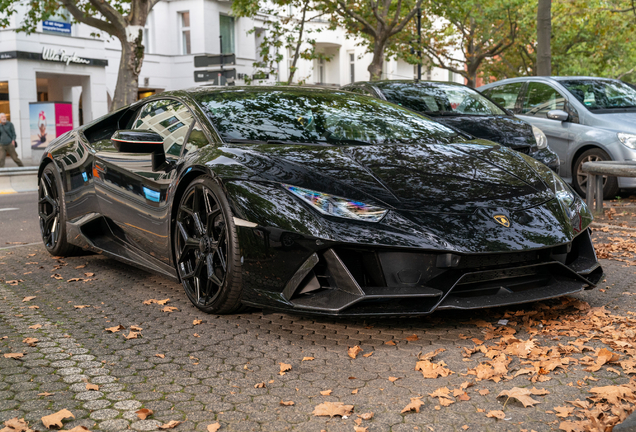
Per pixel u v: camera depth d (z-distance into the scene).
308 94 4.17
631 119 7.93
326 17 32.78
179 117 3.88
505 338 2.75
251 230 2.92
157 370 2.52
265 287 2.92
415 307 2.77
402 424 2.04
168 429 2.01
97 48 24.27
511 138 6.26
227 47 27.62
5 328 3.08
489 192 3.10
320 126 3.71
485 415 2.10
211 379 2.43
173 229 3.52
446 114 6.64
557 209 3.14
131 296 3.70
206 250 3.23
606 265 4.36
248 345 2.81
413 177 3.11
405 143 3.64
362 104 4.18
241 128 3.55
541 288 3.05
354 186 2.95
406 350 2.72
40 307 3.47
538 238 2.90
